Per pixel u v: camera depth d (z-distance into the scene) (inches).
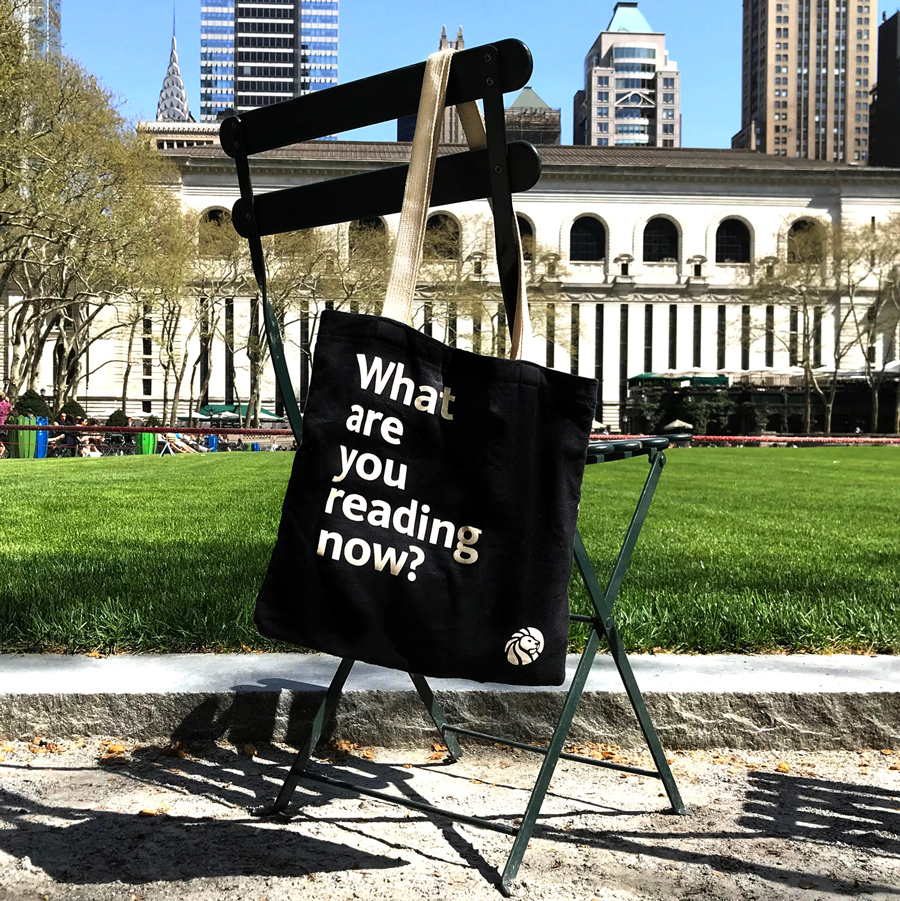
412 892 75.5
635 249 3004.4
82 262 1134.4
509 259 79.7
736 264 3019.2
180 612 147.0
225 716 113.0
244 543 243.6
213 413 2306.8
